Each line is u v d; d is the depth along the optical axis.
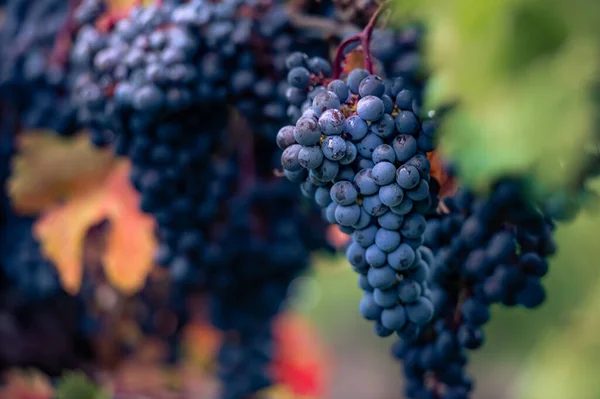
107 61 0.90
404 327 0.78
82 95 0.92
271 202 1.04
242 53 0.89
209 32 0.88
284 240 1.05
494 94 0.63
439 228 0.82
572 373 0.76
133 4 0.94
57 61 1.02
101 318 1.21
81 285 1.14
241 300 1.11
